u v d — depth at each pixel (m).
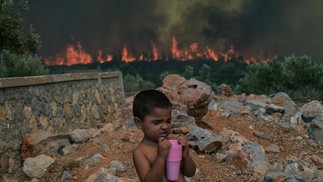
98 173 6.40
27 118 7.91
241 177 7.04
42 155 7.11
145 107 2.87
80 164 7.01
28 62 22.09
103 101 12.33
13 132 7.34
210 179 6.84
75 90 10.45
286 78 35.03
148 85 52.84
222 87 13.11
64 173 6.68
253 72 37.28
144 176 2.92
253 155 7.65
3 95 7.14
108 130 8.83
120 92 14.23
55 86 9.35
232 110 10.61
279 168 7.29
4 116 7.10
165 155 2.84
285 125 9.90
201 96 8.78
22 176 7.05
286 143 8.95
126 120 10.20
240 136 8.44
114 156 7.27
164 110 2.86
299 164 7.25
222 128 9.18
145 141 3.06
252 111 11.06
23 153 7.48
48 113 8.83
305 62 35.25
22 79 7.76
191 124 8.38
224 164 7.41
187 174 3.14
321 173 6.89
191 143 7.76
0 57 21.45
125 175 6.66
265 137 9.05
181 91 8.95
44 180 6.80
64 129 9.49
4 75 21.17
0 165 6.75
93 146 7.89
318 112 10.63
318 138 9.20
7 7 19.91
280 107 10.94
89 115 11.10
